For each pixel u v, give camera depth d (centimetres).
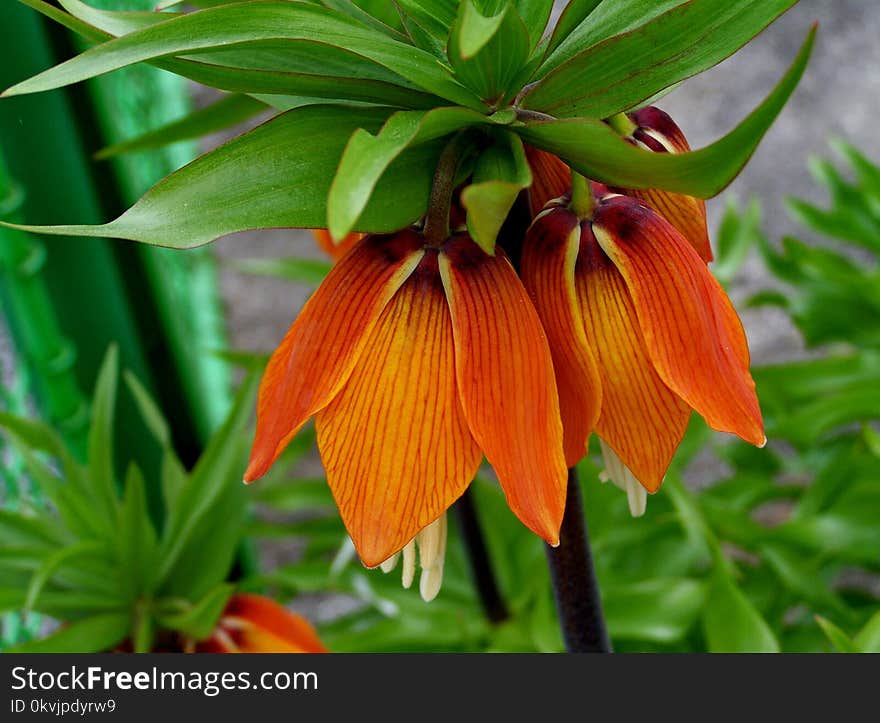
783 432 85
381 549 44
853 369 90
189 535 66
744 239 93
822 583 76
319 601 123
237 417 68
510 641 75
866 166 97
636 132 47
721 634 59
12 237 86
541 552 81
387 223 44
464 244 44
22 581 65
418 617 79
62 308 91
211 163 44
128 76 114
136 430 98
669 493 71
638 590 71
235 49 44
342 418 44
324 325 44
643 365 45
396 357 44
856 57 186
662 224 45
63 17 44
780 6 44
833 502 85
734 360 45
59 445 70
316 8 44
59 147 85
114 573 65
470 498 72
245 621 64
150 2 113
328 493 90
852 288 96
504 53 44
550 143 44
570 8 44
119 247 93
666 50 44
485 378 44
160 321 100
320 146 44
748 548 80
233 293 169
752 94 182
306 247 176
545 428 44
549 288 45
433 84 44
